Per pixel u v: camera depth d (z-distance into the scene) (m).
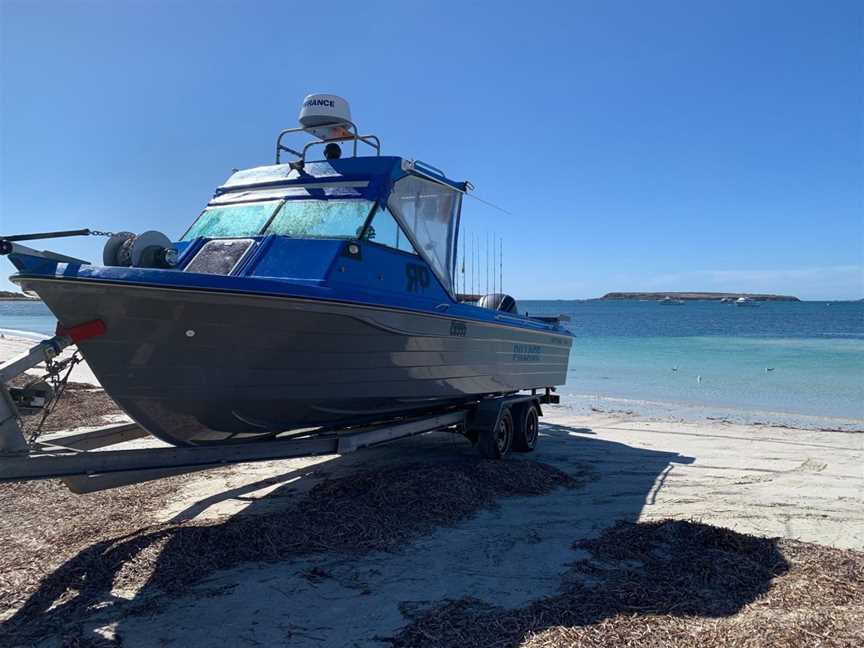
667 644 3.07
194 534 4.38
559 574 4.02
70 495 5.55
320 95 6.07
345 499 5.23
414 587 3.81
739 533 4.61
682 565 4.05
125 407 4.29
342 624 3.34
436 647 3.07
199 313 3.96
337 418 5.48
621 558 4.27
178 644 3.12
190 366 4.17
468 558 4.29
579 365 22.22
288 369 4.57
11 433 3.71
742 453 8.08
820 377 18.27
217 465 4.59
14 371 3.63
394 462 7.09
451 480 5.75
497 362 7.10
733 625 3.25
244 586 3.78
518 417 7.77
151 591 3.70
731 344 33.03
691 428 10.16
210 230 5.80
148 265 4.08
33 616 3.39
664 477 6.71
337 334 4.67
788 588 3.70
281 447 4.91
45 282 3.68
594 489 6.19
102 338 3.86
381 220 5.46
